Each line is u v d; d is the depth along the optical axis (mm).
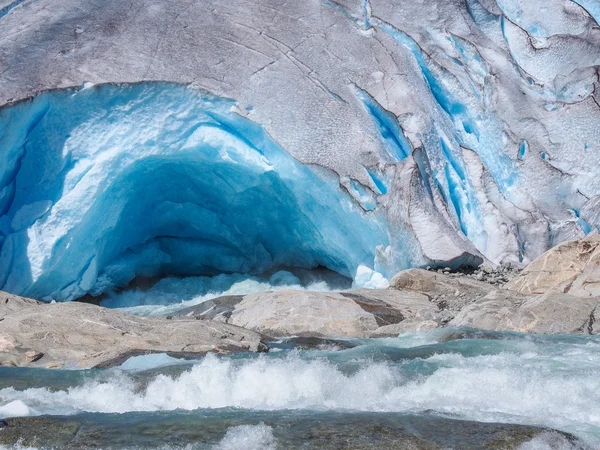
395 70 14078
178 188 14328
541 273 9688
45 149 12406
